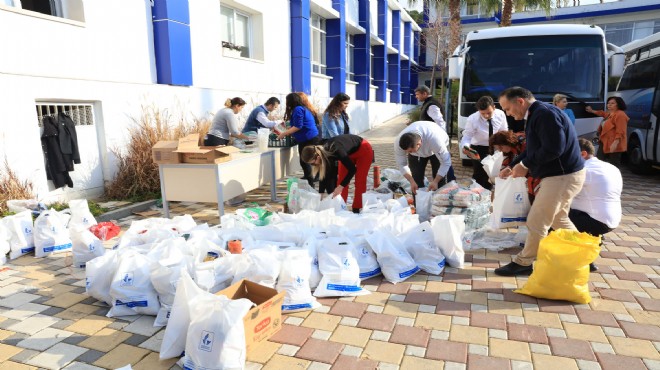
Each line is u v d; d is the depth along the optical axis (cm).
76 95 606
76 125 621
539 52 759
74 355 268
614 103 803
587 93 735
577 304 323
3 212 504
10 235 436
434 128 508
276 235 388
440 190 484
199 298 249
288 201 537
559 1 2020
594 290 346
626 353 261
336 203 503
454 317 308
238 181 560
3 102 521
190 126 791
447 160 505
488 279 371
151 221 449
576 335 281
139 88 705
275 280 320
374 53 2081
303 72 1229
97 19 634
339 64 1524
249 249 356
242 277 321
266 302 273
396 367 252
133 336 289
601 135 827
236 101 660
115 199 646
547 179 338
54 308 329
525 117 351
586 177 374
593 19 2364
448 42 2014
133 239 395
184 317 261
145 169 670
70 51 597
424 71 3023
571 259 317
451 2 1884
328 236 383
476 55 788
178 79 766
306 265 325
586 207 375
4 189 518
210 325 238
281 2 1133
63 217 473
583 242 318
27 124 548
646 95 838
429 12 2612
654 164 812
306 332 290
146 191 665
